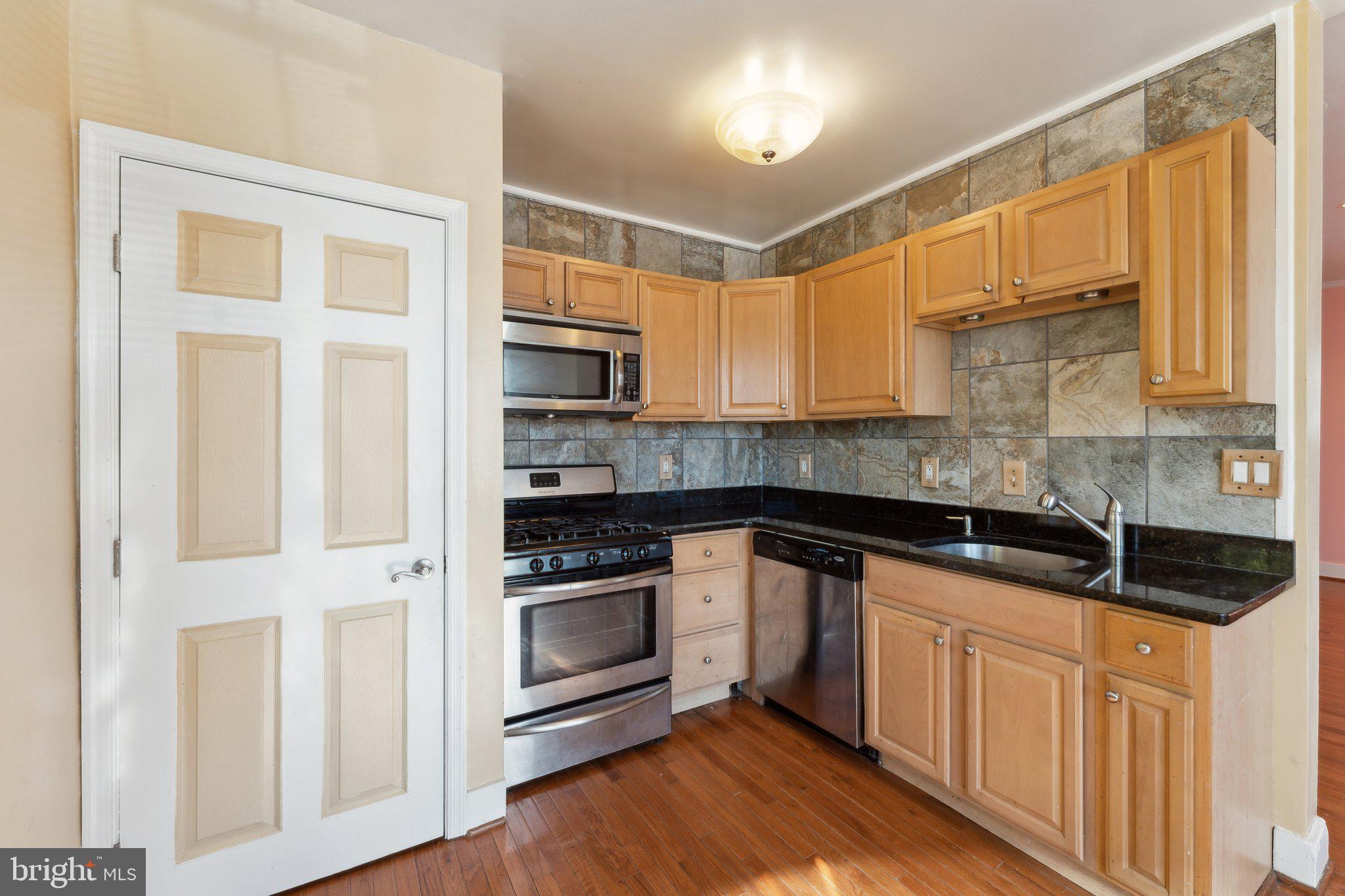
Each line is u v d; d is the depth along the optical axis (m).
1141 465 1.82
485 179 1.79
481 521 1.79
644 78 1.84
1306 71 1.49
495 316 1.82
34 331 1.13
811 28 1.61
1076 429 1.98
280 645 1.49
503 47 1.70
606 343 2.41
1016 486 2.15
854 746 2.11
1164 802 1.32
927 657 1.85
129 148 1.32
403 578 1.65
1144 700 1.35
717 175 2.51
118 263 1.31
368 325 1.60
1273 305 1.52
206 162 1.39
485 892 1.53
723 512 2.99
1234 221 1.43
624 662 2.20
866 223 2.72
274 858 1.49
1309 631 1.52
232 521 1.44
